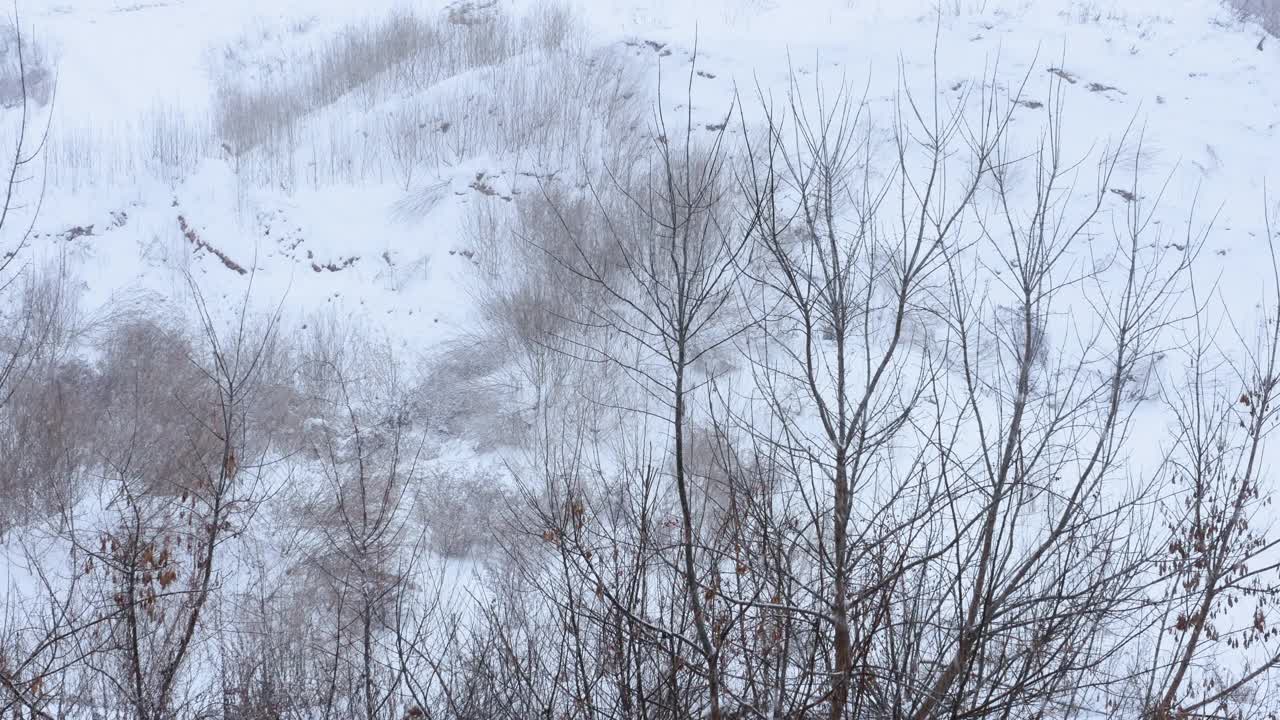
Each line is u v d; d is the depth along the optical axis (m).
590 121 23.11
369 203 22.00
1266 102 24.00
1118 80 24.17
